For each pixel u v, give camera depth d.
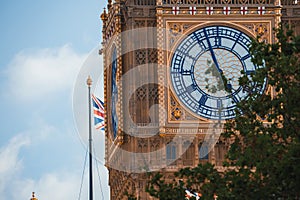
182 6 158.25
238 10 158.25
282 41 130.25
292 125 128.12
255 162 127.06
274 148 126.44
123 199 159.38
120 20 159.88
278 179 125.31
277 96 132.62
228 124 130.88
